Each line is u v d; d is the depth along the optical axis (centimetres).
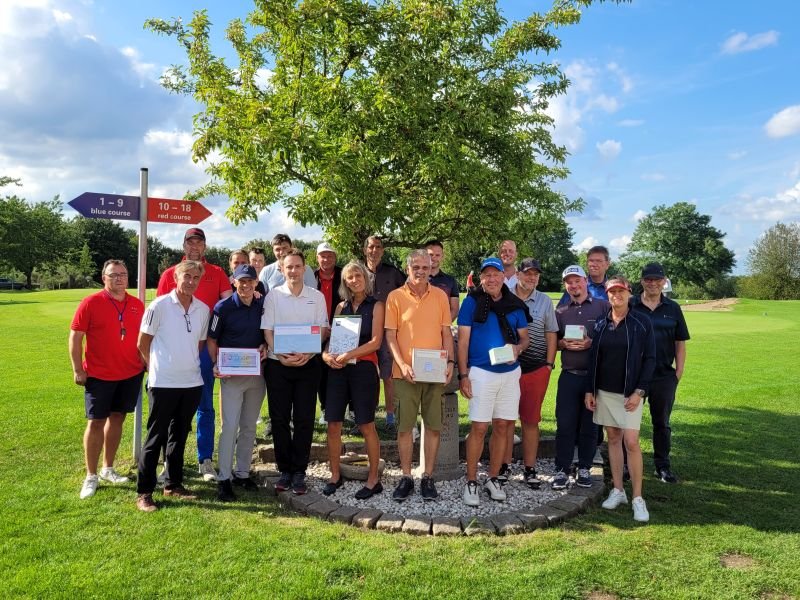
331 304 577
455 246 754
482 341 471
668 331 552
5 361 1215
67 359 1244
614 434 477
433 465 480
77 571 334
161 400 446
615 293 461
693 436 705
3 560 346
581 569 347
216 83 616
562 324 533
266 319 482
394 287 593
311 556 357
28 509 431
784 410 845
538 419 515
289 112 584
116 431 500
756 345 1630
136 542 377
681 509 467
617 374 460
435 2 573
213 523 412
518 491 500
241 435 494
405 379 463
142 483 439
